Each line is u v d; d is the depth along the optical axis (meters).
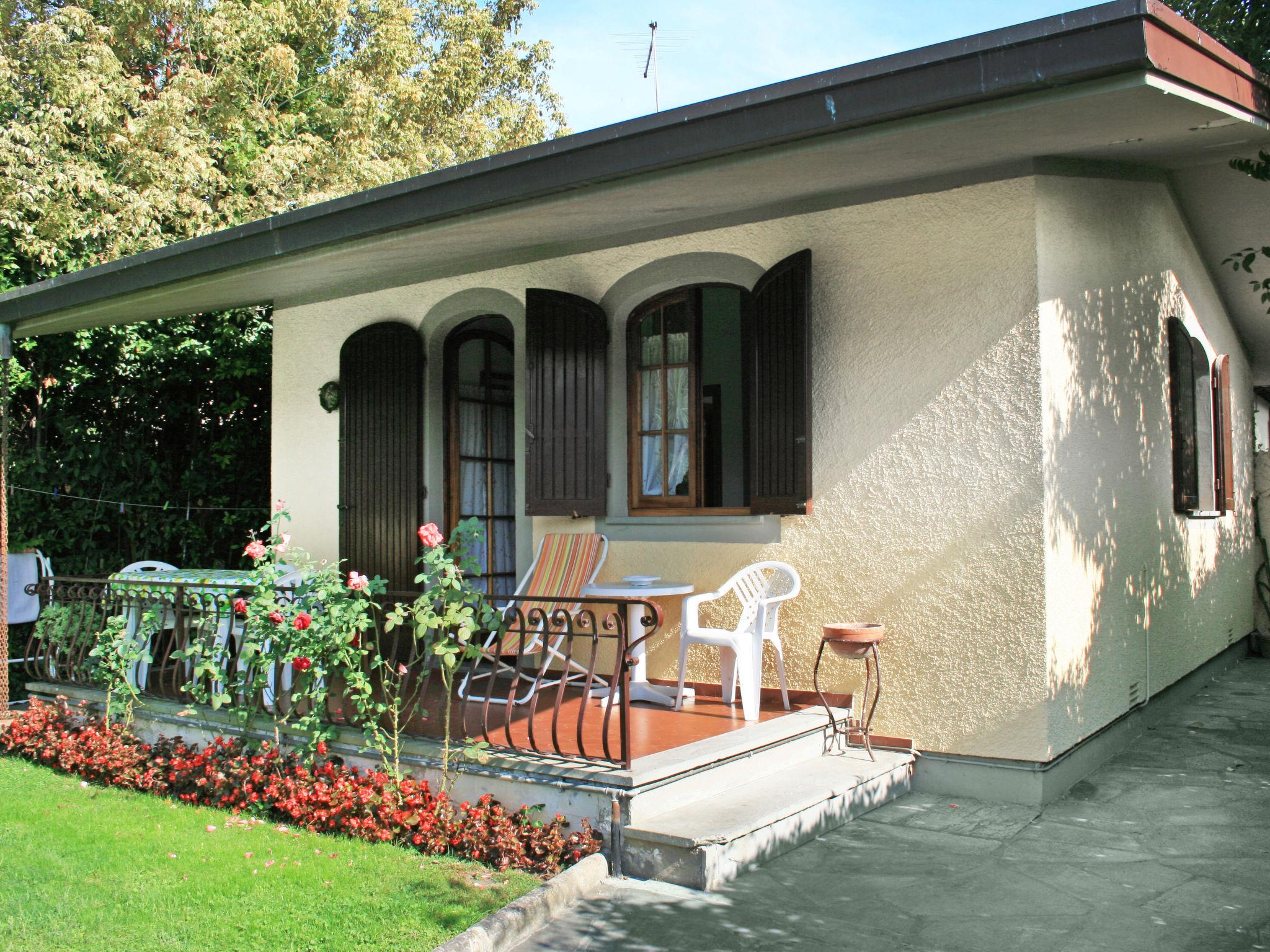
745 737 5.34
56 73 12.88
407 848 4.86
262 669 5.96
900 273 5.93
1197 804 5.35
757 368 6.34
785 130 4.39
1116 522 6.34
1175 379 7.32
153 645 8.91
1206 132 5.14
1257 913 3.97
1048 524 5.48
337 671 5.98
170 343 9.98
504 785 4.96
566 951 3.74
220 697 5.86
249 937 3.88
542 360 7.17
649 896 4.23
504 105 21.00
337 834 5.09
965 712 5.66
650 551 6.87
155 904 4.21
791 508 6.17
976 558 5.64
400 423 7.92
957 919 3.95
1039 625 5.45
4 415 7.63
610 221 6.42
